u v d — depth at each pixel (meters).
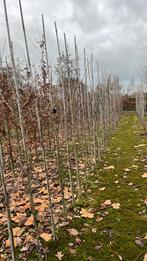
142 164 7.80
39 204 5.10
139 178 6.50
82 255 3.54
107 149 10.23
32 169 7.34
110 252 3.57
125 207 4.90
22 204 5.08
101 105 10.98
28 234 4.06
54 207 4.93
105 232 4.07
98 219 4.44
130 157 8.77
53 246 3.75
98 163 8.17
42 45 4.51
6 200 3.05
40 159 8.40
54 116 4.77
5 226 4.37
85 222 4.40
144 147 10.19
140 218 4.44
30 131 6.32
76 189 5.93
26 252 3.63
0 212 4.82
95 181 6.42
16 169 7.20
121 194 5.54
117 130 16.78
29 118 5.98
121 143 11.52
